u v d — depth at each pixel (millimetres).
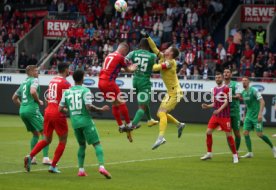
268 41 45000
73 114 17859
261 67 40719
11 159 21688
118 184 16859
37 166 20172
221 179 18016
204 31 45656
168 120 21578
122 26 47188
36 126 20625
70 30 48344
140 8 48594
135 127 20141
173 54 20578
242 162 21844
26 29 50562
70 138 29266
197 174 18891
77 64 45000
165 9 48719
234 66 41156
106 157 22828
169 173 19000
